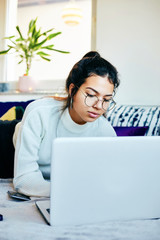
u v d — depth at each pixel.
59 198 0.67
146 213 0.73
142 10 2.32
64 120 1.21
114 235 0.62
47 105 1.23
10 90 2.80
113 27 2.40
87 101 1.01
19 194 1.00
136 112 1.92
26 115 1.19
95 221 0.69
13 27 2.97
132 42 2.34
